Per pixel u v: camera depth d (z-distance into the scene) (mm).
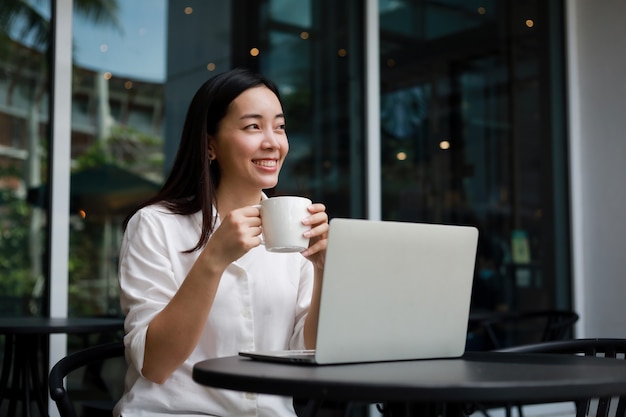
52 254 2977
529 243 3908
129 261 1538
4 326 2309
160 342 1366
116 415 1494
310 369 1097
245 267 1574
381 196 3514
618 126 3953
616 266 3932
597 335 3982
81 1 3107
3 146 2980
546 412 3848
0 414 2857
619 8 3973
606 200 3982
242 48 3367
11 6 3037
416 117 3631
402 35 3635
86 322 2506
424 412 1142
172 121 3234
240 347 1519
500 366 1150
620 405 1470
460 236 1294
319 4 3504
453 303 1300
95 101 3104
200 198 1597
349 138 3502
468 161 3752
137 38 3193
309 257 1468
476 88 3805
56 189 3004
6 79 3006
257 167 1612
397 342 1236
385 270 1206
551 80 4062
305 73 3451
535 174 3965
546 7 4074
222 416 1468
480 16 3855
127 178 3133
